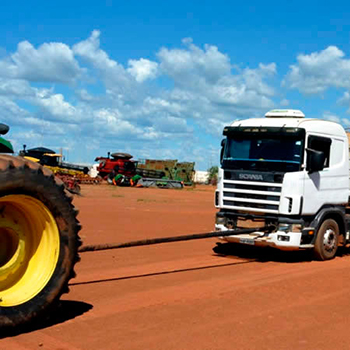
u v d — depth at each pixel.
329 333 6.19
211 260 11.27
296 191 11.23
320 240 11.70
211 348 5.54
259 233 11.61
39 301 5.77
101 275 9.18
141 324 6.29
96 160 51.19
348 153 12.66
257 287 8.53
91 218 18.36
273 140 11.63
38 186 5.71
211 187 58.03
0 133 6.31
